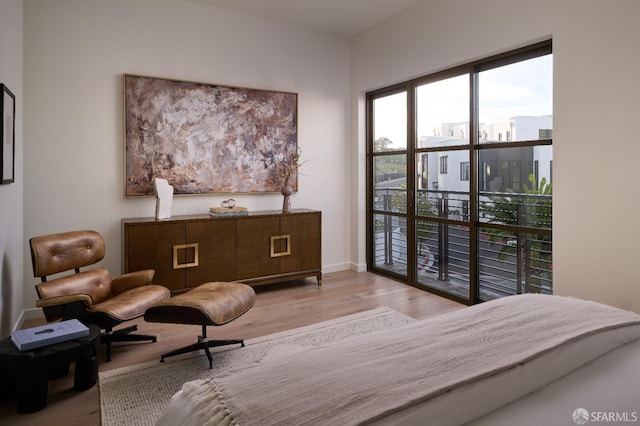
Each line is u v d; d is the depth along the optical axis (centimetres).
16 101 304
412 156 434
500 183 347
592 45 266
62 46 347
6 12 274
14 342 212
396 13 430
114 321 249
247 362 260
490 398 105
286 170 460
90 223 364
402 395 99
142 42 380
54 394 223
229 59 425
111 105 369
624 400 107
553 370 119
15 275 300
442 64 379
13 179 284
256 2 404
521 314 153
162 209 371
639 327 144
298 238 427
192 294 263
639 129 245
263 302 384
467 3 353
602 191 264
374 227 500
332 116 493
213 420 95
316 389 103
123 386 230
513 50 326
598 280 268
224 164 423
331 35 488
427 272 425
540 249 318
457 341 130
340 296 402
